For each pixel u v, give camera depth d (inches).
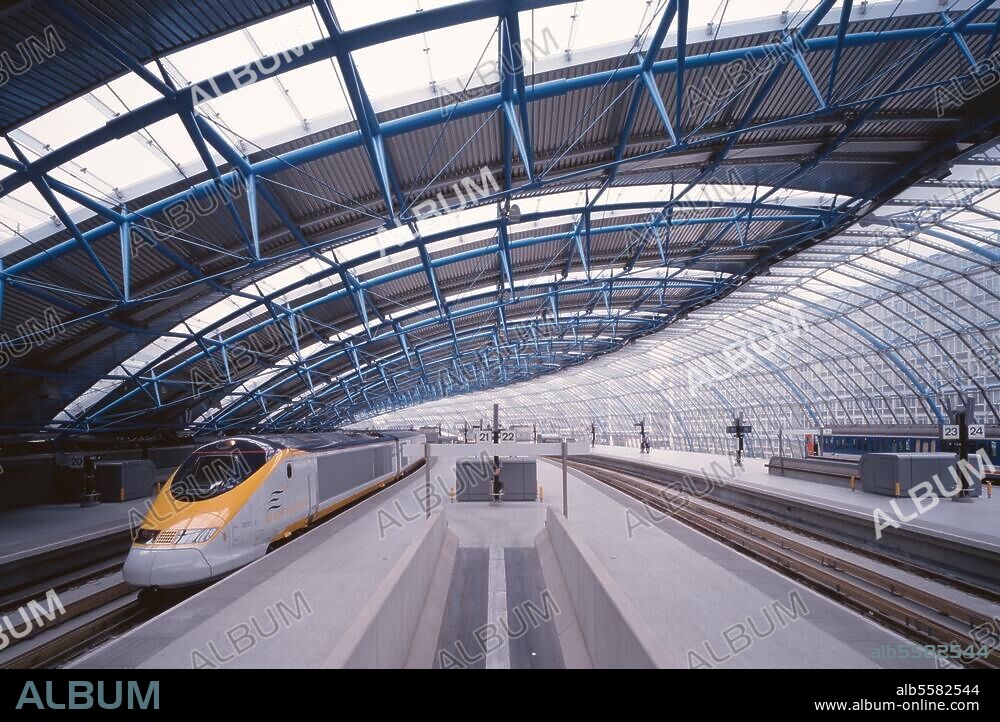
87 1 406.0
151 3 416.8
